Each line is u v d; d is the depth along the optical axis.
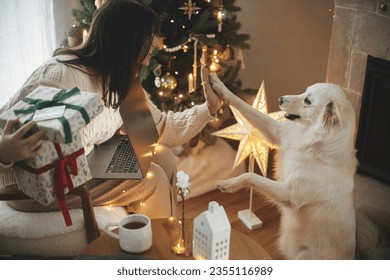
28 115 1.20
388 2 1.90
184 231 1.31
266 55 2.96
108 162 1.63
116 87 1.58
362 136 2.15
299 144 1.81
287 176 1.85
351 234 1.85
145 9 1.53
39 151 1.20
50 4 2.52
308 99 1.74
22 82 2.58
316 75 2.77
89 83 1.57
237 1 2.91
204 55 2.22
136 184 1.67
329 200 1.79
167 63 2.35
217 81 1.82
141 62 1.63
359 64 2.10
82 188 1.43
